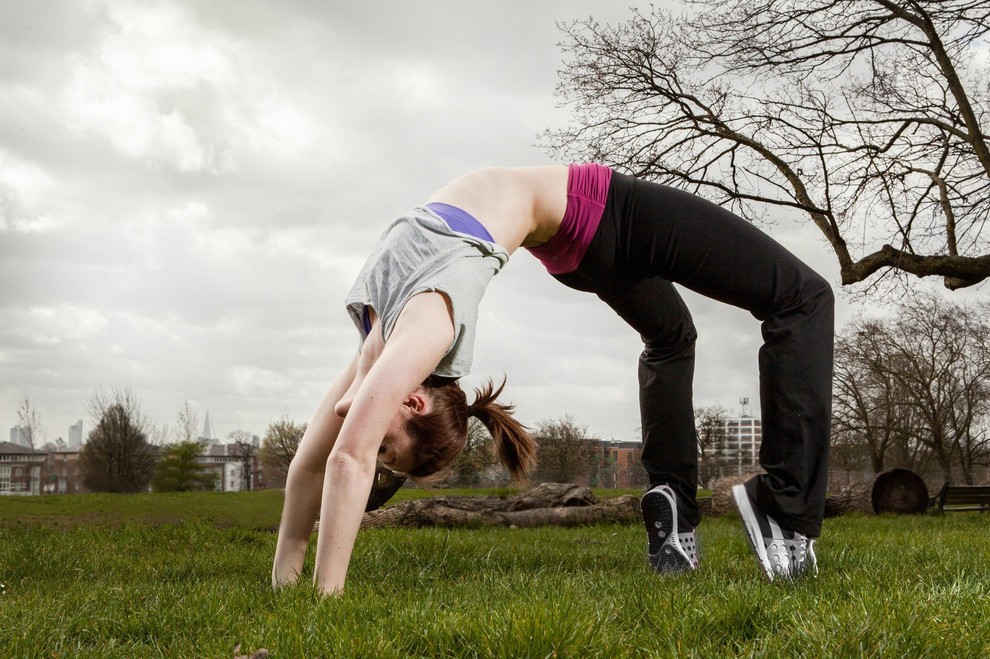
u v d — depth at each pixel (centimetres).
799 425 302
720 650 190
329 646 187
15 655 198
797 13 1407
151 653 208
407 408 270
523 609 199
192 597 275
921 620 194
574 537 796
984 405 3466
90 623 244
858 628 186
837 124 1480
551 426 4088
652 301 332
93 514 1124
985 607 212
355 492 248
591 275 318
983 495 1706
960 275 1405
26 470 6041
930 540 611
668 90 1534
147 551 551
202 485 4666
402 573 354
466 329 263
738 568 358
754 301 311
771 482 307
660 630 206
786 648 185
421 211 277
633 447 4144
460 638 191
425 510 1076
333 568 251
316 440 300
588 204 302
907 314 3328
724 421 4747
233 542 621
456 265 261
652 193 304
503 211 285
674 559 347
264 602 261
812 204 1473
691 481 355
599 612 211
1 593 358
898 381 3456
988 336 3384
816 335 305
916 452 3866
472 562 408
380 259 271
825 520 1291
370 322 282
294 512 304
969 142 1454
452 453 278
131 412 4016
